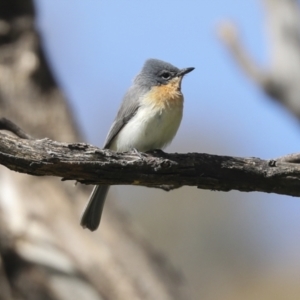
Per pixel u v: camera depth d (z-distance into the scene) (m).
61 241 13.46
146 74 12.16
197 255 19.31
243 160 9.00
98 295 13.27
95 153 8.62
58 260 13.27
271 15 13.88
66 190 13.93
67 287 13.14
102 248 13.57
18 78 14.58
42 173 8.62
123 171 8.73
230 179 9.01
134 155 8.79
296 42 13.59
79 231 13.59
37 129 14.45
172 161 8.84
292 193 9.09
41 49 14.93
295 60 13.49
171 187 9.87
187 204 19.89
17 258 13.14
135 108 11.80
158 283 13.62
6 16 14.72
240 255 19.27
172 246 19.44
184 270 19.03
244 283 18.72
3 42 14.70
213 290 18.72
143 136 11.72
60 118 14.76
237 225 19.64
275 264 19.00
